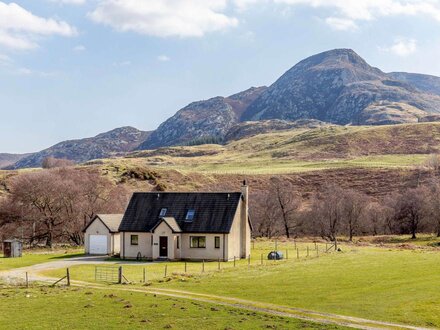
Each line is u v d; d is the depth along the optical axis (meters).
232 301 44.03
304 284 51.91
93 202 121.50
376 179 193.75
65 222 117.25
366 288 49.12
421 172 193.50
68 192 117.06
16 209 116.38
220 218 82.38
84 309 40.22
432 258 70.75
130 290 49.16
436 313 39.41
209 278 56.59
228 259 80.50
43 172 129.00
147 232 84.62
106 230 90.88
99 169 180.50
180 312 39.16
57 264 75.31
